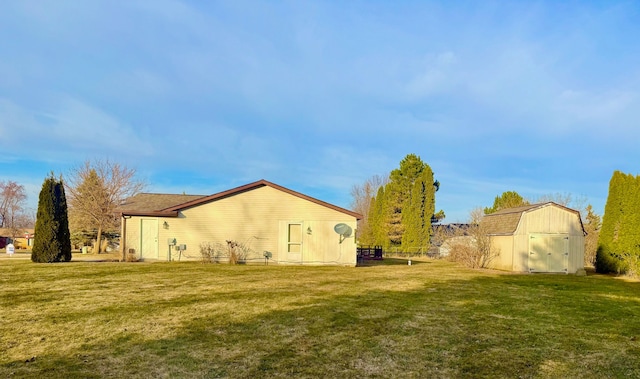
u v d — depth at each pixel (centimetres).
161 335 569
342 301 859
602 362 489
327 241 1853
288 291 990
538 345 557
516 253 1844
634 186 1689
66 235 1753
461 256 2075
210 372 428
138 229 1866
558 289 1185
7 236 4631
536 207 1859
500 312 787
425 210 3444
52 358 466
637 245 1644
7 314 691
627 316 775
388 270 1680
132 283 1088
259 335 576
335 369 445
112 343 528
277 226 1856
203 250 1825
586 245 2431
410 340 566
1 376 406
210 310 743
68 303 793
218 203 1862
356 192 5234
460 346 543
